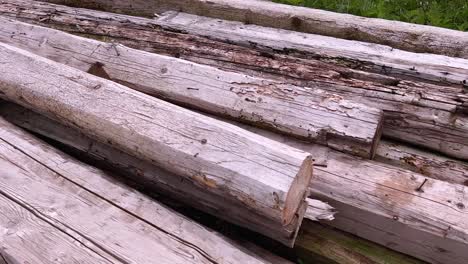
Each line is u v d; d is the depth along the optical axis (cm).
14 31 367
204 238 213
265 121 273
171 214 225
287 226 225
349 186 253
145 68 306
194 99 286
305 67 318
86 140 288
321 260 258
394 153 279
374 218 248
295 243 260
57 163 253
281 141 274
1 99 323
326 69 316
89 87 264
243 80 283
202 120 231
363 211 249
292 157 207
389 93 288
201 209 259
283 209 201
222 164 214
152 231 215
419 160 275
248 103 276
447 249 237
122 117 245
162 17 452
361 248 257
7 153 260
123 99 253
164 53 360
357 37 420
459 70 329
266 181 204
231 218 248
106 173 258
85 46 334
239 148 216
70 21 411
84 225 215
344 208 254
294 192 207
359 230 257
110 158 278
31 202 228
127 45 374
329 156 265
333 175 258
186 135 228
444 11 529
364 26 416
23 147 264
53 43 345
